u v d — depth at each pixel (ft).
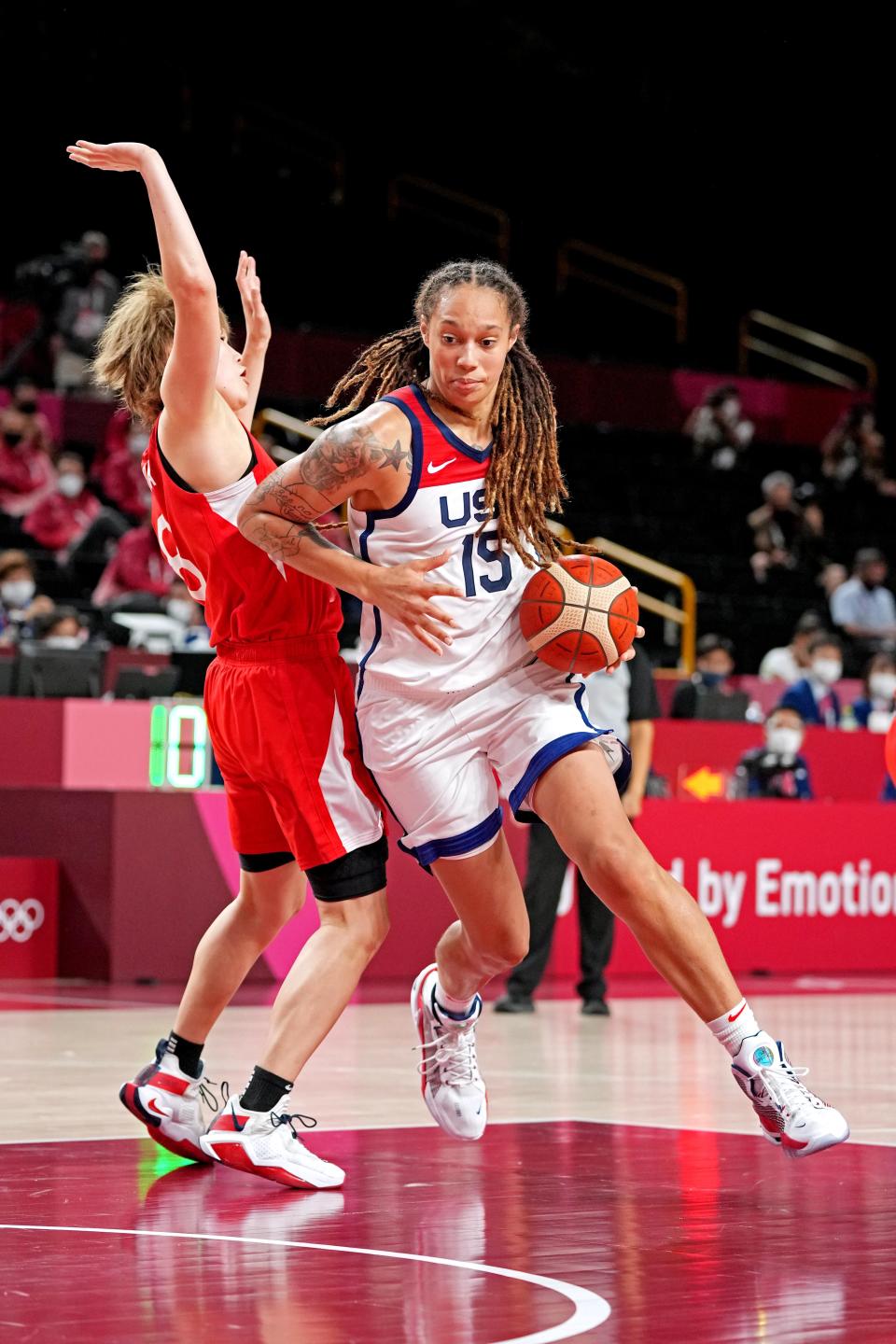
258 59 135.74
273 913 23.06
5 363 105.40
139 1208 19.48
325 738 21.58
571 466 115.03
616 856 20.10
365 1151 23.62
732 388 122.93
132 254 126.21
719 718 72.69
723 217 142.31
